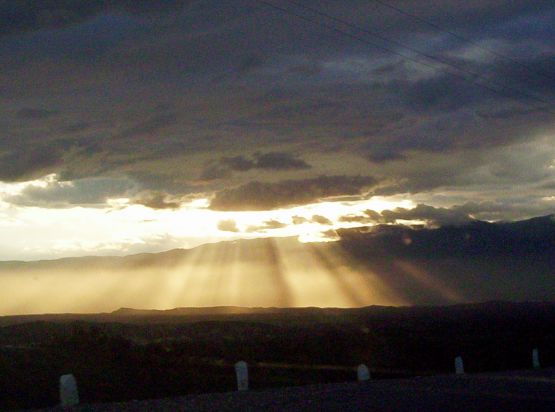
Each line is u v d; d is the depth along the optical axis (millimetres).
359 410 15484
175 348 38562
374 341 51531
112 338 34531
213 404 16797
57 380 22766
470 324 102125
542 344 58688
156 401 17781
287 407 16062
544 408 16000
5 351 29188
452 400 17344
